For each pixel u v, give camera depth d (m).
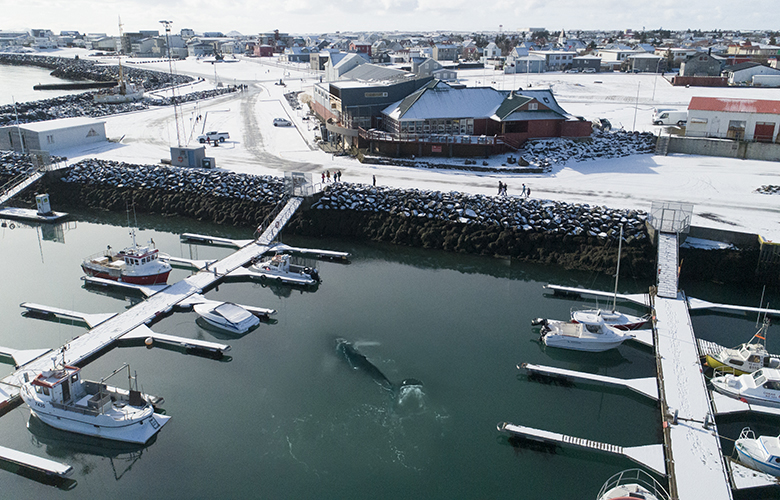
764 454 33.62
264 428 38.25
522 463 35.47
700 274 59.56
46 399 38.19
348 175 84.81
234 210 77.81
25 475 34.56
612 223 64.50
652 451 35.53
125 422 36.78
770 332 50.34
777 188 73.25
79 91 194.25
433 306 55.25
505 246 66.12
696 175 80.69
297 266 60.62
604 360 46.72
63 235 75.19
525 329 51.06
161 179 85.19
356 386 42.59
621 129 99.31
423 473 34.66
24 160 95.00
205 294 57.69
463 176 83.44
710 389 41.56
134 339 48.22
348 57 145.12
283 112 141.25
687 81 160.88
